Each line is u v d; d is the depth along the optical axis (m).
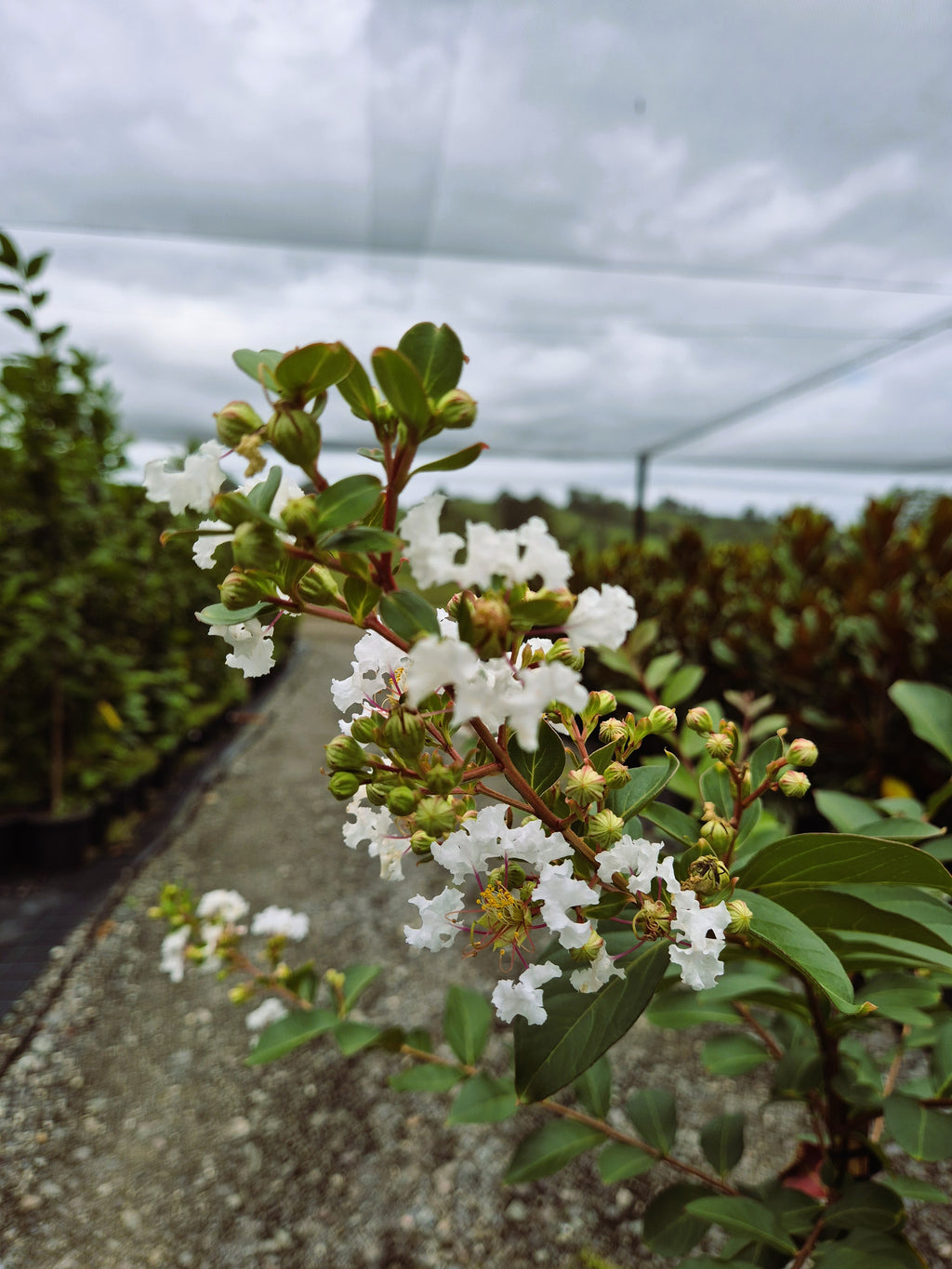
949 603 3.06
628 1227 1.95
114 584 4.65
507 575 0.60
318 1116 2.33
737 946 1.03
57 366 3.88
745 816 1.11
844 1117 1.34
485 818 0.72
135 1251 1.89
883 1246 1.17
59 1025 2.72
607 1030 0.80
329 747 0.77
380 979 3.01
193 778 5.68
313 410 0.63
